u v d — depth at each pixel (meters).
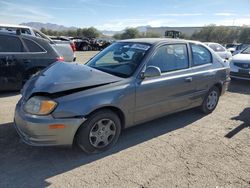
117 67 4.12
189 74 4.74
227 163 3.54
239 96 7.39
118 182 3.01
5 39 6.54
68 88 3.31
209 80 5.22
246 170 3.38
